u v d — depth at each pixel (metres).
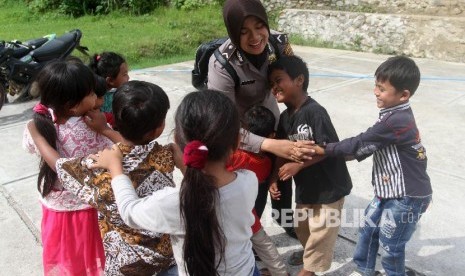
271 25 9.93
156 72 6.96
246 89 2.22
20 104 5.56
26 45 5.66
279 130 2.17
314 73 6.85
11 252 2.68
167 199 1.35
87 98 1.80
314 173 2.06
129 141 1.59
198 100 1.33
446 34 7.58
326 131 1.97
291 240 2.71
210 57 2.43
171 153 1.61
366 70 6.98
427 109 5.00
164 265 1.64
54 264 1.98
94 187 1.55
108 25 10.19
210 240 1.31
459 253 2.55
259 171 2.13
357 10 8.96
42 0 11.91
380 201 2.07
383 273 2.38
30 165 3.86
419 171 1.94
